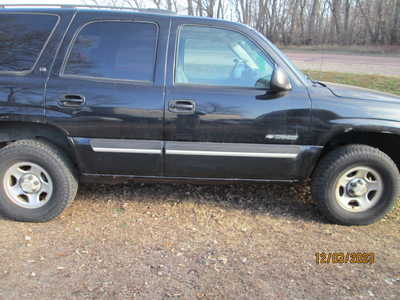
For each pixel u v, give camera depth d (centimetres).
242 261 275
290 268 267
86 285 244
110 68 312
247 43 317
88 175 329
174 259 276
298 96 310
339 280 255
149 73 311
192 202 371
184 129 307
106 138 311
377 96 325
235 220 338
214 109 304
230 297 235
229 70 315
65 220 334
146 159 316
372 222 331
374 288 247
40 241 298
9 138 325
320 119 308
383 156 316
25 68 312
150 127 307
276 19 3347
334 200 325
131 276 254
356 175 324
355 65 1594
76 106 304
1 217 335
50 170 316
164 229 320
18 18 321
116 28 316
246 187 407
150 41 315
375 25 2936
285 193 395
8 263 267
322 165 323
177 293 238
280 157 314
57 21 317
